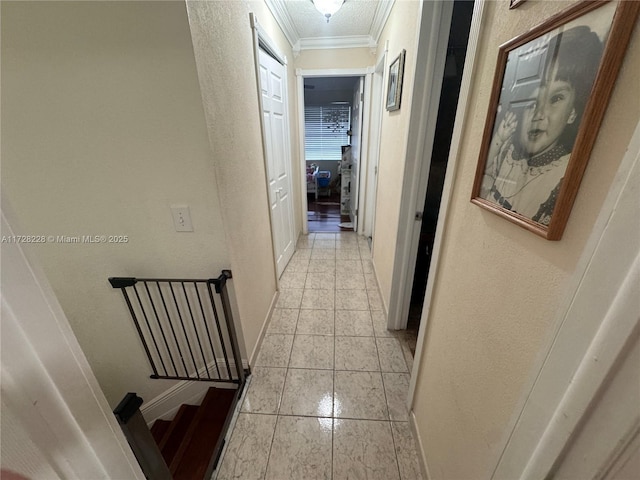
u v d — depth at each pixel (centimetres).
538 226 47
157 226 124
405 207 162
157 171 113
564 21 40
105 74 99
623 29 32
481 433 68
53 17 92
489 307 65
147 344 156
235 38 137
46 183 115
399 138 173
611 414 31
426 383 114
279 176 260
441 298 99
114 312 145
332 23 255
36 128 106
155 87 101
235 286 138
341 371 166
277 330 202
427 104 138
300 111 328
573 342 36
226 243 126
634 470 30
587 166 38
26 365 30
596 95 35
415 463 119
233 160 135
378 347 184
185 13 91
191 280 129
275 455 123
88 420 38
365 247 346
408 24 154
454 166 86
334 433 131
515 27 55
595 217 37
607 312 31
